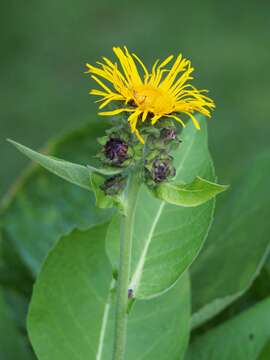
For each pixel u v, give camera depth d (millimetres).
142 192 711
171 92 617
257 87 1888
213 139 1730
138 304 737
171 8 2180
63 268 735
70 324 726
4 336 799
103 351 723
